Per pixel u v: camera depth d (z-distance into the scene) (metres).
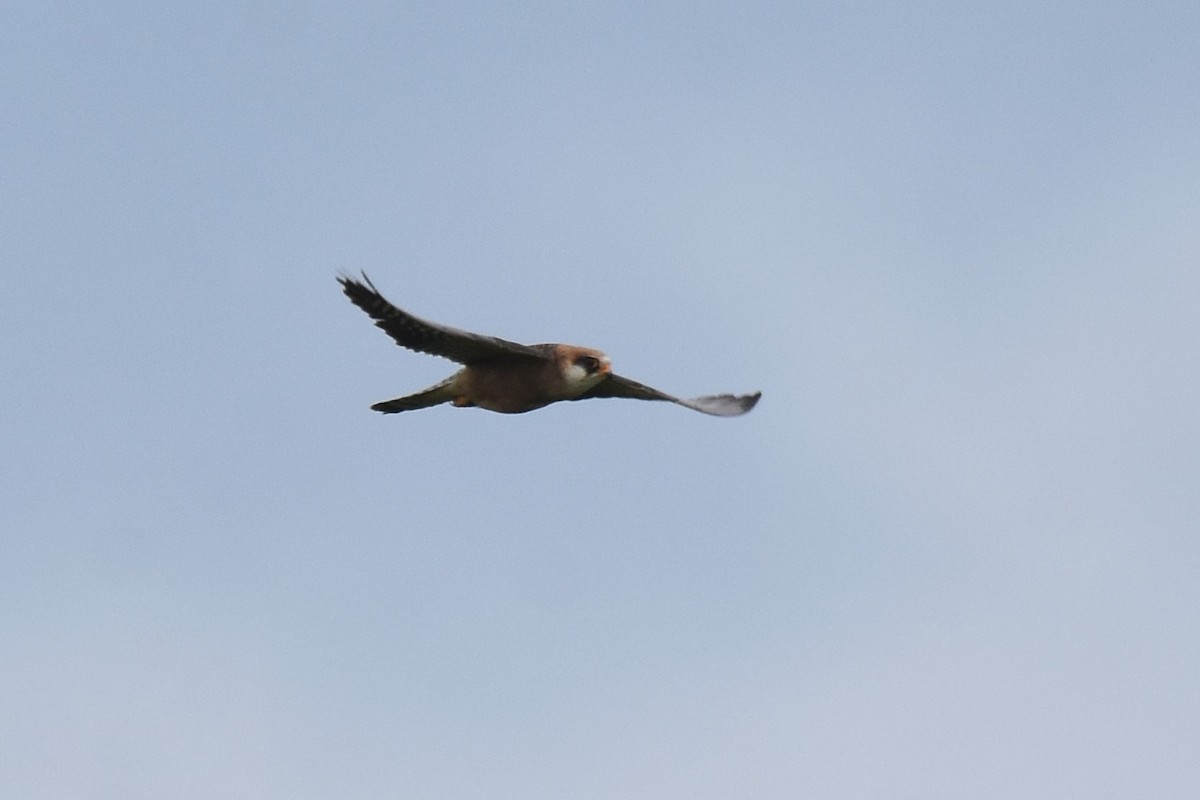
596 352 19.97
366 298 18.11
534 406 20.08
